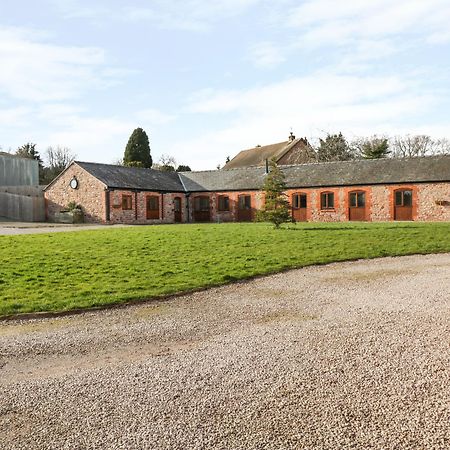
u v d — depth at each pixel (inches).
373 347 236.5
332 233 777.6
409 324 274.1
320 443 149.3
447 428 156.3
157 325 289.3
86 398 185.8
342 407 172.6
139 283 398.6
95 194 1371.8
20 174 1820.9
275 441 150.9
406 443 148.1
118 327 287.1
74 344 256.4
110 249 612.4
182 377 205.0
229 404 177.5
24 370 219.0
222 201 1547.7
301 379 199.2
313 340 251.0
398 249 594.9
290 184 1413.6
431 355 222.5
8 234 843.4
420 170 1247.5
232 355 231.6
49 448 150.0
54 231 932.6
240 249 603.5
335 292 370.6
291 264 495.5
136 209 1430.9
